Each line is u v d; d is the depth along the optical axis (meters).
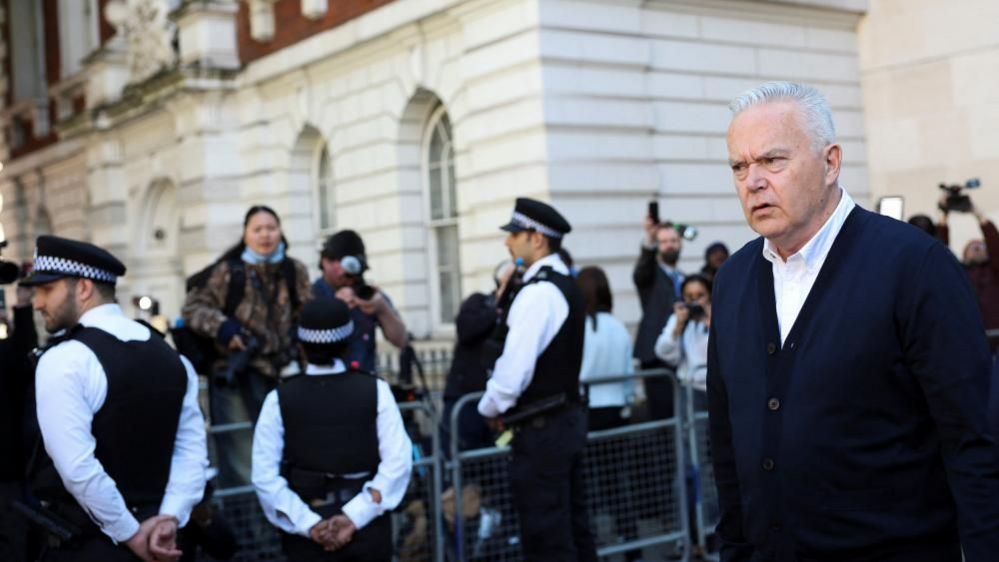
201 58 16.34
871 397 3.02
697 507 8.01
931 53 13.51
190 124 16.81
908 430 3.04
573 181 11.49
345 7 14.39
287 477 5.44
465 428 8.09
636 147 12.02
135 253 19.56
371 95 14.18
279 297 7.09
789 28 13.46
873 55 14.05
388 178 13.98
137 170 19.33
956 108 13.33
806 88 3.12
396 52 13.69
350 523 5.30
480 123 12.11
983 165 13.12
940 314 2.96
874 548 3.02
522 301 5.98
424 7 12.76
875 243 3.09
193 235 16.89
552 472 6.01
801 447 3.05
